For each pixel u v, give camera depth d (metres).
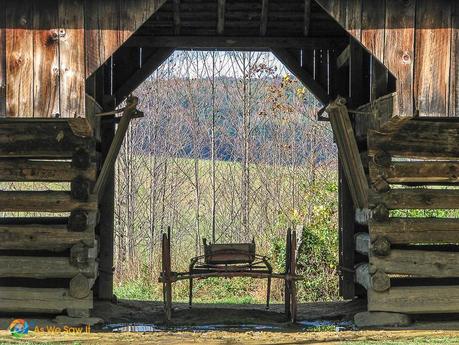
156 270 22.08
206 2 14.80
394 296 12.38
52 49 11.63
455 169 12.61
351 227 15.59
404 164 12.59
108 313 13.95
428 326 12.30
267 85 29.38
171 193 28.42
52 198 12.42
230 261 13.02
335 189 21.97
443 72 11.74
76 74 11.63
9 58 11.62
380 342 10.97
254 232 26.88
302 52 16.34
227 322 13.20
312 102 28.30
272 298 19.55
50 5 11.66
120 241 25.70
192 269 13.25
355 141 13.27
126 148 26.91
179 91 30.30
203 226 28.77
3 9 11.66
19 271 12.20
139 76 15.89
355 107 14.86
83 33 11.64
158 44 15.51
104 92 15.73
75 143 12.44
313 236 19.80
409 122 12.60
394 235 12.47
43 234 12.30
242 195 27.83
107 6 11.67
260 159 28.86
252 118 29.48
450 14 11.77
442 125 12.61
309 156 27.67
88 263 12.30
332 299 19.16
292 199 25.70
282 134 28.55
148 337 11.51
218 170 29.33
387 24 11.73
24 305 12.25
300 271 19.62
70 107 11.61
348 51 14.92
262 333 11.94
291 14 15.11
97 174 14.20
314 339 11.33
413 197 12.54
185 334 11.81
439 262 12.38
